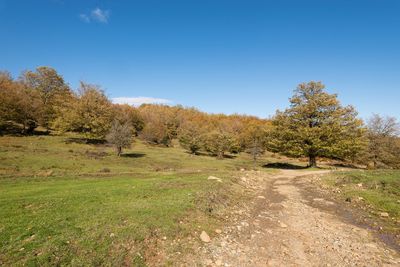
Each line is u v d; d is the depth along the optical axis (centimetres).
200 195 1470
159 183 1802
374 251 984
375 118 5328
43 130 7425
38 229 952
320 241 1067
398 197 1761
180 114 13462
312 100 4434
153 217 1097
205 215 1234
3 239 874
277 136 4756
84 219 1054
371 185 2109
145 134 8862
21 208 1206
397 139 5116
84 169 3531
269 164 5350
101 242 877
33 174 2861
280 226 1234
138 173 3089
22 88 7144
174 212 1173
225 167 4803
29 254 793
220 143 7156
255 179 2534
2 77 7675
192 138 7512
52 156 4234
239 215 1356
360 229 1233
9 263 750
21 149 4550
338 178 2541
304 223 1297
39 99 7138
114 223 1021
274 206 1605
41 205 1257
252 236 1087
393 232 1198
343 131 4269
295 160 7281
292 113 4647
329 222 1331
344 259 910
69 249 827
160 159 5341
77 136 7006
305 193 2070
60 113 6738
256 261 875
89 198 1386
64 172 3161
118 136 5247
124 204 1272
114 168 3753
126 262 805
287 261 881
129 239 912
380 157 5038
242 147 8738
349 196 1880
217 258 880
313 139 4222
